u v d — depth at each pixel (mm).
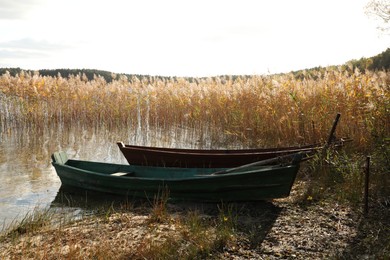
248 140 15820
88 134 19359
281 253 6035
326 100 13703
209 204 8727
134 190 9289
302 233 6805
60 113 22031
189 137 18219
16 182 11000
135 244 6422
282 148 11227
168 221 7504
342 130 12805
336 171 9719
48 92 21797
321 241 6445
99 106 21969
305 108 14156
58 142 17281
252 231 6949
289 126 14172
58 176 11398
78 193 9938
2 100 20797
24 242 6672
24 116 20641
